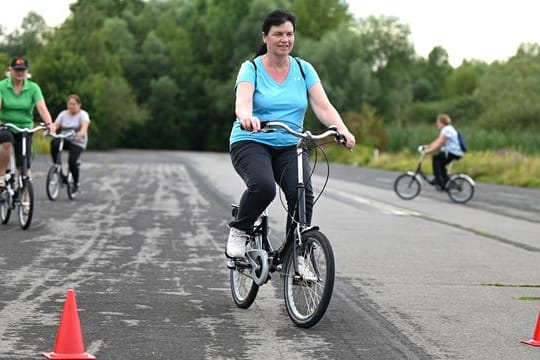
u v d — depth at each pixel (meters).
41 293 16.28
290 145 14.53
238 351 12.34
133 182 53.22
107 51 196.50
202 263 20.52
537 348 12.97
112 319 14.24
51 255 21.25
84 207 34.62
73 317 11.88
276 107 14.41
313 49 184.00
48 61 158.62
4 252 21.61
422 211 37.75
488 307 16.05
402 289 17.73
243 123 13.40
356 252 23.28
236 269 15.26
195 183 53.06
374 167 98.00
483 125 167.88
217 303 15.82
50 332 13.17
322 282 13.68
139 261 20.62
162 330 13.55
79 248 22.67
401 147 131.50
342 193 48.34
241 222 14.63
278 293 16.84
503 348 12.89
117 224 28.62
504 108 167.75
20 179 26.73
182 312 14.93
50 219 29.69
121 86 184.38
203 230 27.41
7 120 26.81
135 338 12.98
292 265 14.27
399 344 12.97
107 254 21.66
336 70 182.88
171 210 34.16
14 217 29.83
